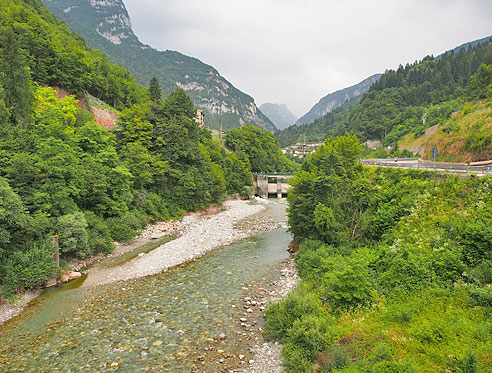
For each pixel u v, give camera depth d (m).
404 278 18.69
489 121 35.56
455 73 155.62
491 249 18.09
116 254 32.12
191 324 18.55
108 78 70.75
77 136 36.34
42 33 52.88
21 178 25.73
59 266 25.42
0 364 14.65
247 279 26.19
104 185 33.81
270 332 17.03
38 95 39.22
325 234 28.84
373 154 98.06
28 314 19.66
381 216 26.91
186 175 54.25
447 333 13.59
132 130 49.34
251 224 50.28
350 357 12.98
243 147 107.62
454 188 24.44
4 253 21.88
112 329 17.94
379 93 175.38
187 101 60.00
